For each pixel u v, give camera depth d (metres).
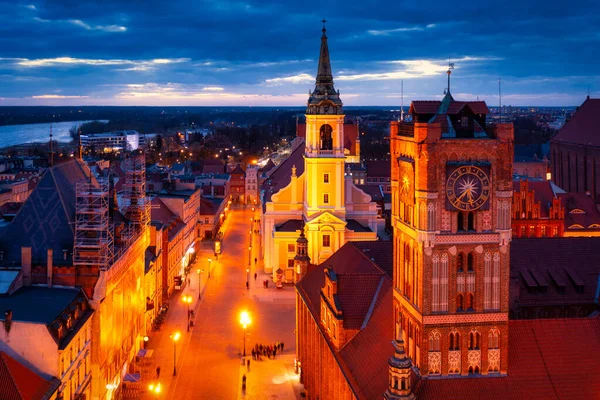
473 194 58.34
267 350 107.00
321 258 152.25
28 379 66.62
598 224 144.62
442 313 58.84
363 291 81.25
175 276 147.75
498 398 58.66
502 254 59.25
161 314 125.56
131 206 107.62
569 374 61.06
